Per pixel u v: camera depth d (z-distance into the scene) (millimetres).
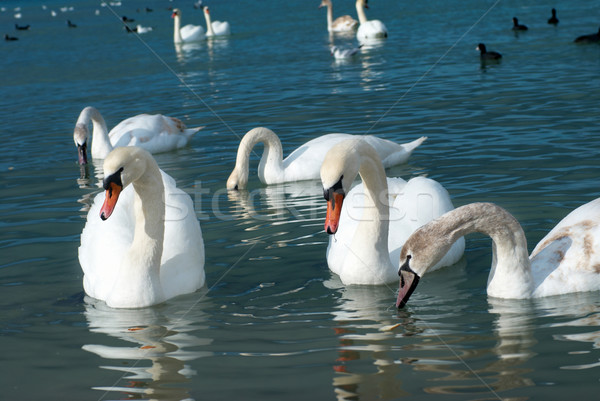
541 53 27672
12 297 8578
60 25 57406
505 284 7875
